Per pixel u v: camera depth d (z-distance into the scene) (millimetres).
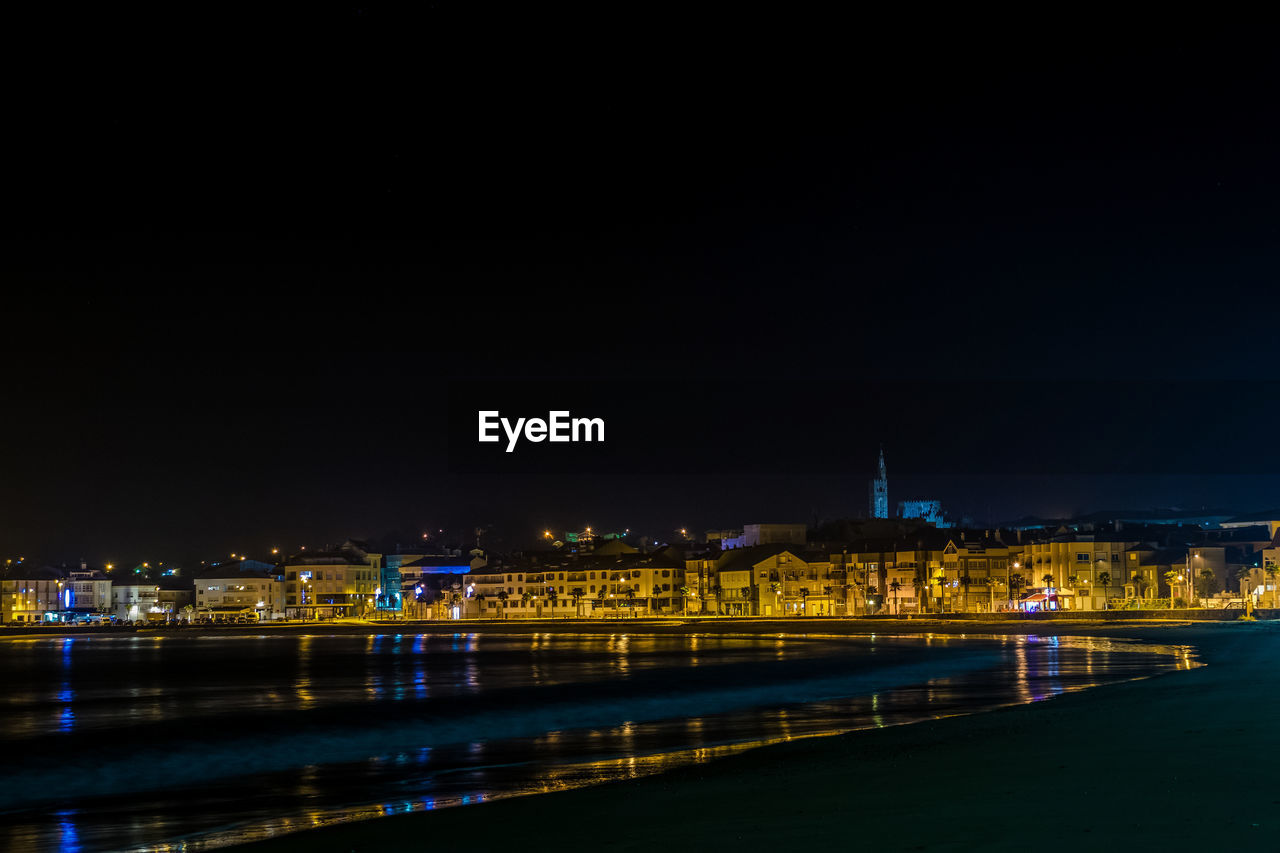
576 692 67750
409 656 124750
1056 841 17562
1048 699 51438
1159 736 30562
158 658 131500
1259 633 129125
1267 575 185750
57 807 30406
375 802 29062
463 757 38406
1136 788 21703
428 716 54344
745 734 42000
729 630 191375
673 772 30812
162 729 51188
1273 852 16219
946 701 54219
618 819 22484
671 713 53062
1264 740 28578
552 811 24031
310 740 45344
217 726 51906
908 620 186625
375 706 61000
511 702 61562
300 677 89500
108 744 45656
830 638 152625
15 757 41500
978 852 17219
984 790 22812
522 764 35438
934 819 20062
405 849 21031
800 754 33125
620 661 105125
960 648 117812
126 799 31578
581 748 39312
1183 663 79250
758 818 21516
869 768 27797
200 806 29969
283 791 32125
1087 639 128000
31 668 110625
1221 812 19000
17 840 25391
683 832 20625
